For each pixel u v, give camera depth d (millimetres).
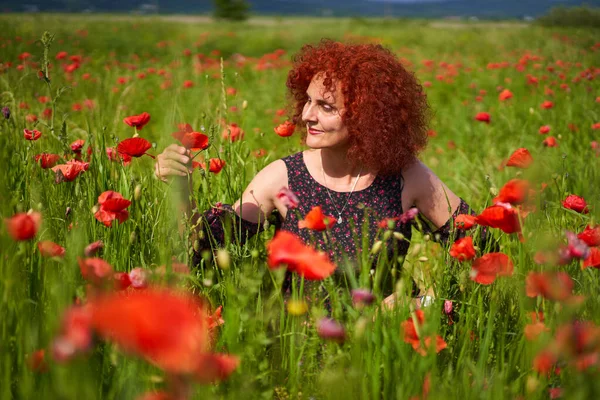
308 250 1262
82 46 13953
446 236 2275
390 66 2182
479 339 1581
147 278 1330
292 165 2279
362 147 2115
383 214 2188
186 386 932
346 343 1385
